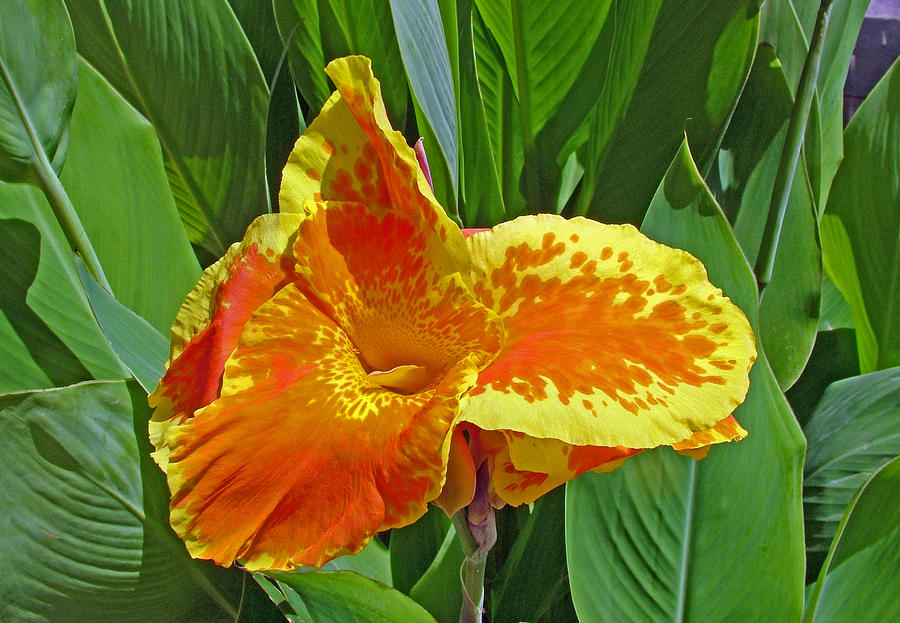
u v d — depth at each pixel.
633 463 0.41
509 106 0.56
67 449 0.38
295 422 0.28
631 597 0.41
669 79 0.47
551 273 0.30
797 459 0.40
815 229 0.49
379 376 0.30
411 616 0.38
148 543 0.39
